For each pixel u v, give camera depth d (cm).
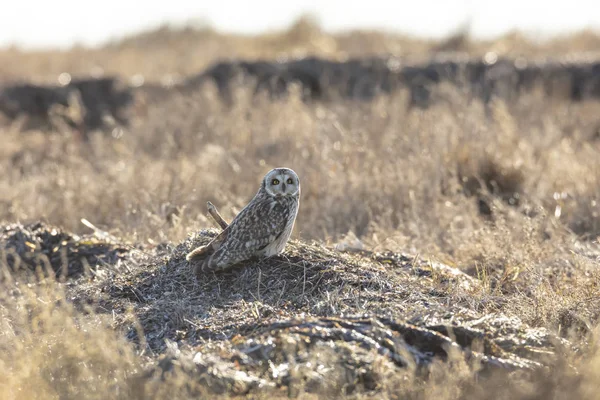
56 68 5212
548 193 2233
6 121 3997
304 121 2930
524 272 1567
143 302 1456
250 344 1120
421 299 1356
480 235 1775
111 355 1147
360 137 2603
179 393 1025
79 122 3816
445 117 2680
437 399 1018
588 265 1562
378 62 4000
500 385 1070
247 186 2339
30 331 1356
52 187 2422
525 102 3212
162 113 3391
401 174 2198
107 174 2577
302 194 2242
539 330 1222
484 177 2334
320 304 1324
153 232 1922
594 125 3069
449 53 4912
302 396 1008
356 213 2091
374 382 1062
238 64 4050
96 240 1811
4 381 1123
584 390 1051
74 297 1495
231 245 1441
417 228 1900
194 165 2531
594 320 1323
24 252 1780
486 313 1302
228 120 3097
